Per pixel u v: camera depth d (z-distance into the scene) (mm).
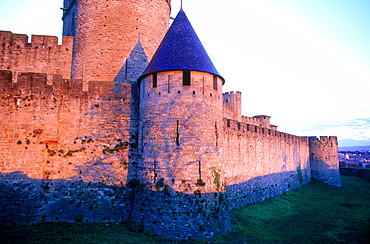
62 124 17266
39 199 16078
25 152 16109
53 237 13094
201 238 14078
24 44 19906
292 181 37062
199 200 14812
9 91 16344
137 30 23734
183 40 17016
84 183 17047
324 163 46969
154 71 16281
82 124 17609
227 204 16594
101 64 22984
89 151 17406
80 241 12633
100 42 23156
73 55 24500
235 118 37656
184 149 15312
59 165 16812
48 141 16688
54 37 20359
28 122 16406
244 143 25047
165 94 16000
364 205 28391
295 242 15594
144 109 16891
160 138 15773
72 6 26844
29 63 19781
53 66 20109
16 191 15656
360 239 16500
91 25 23516
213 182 15633
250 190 25000
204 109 16000
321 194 36844
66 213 16391
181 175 15070
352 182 52219
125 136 18031
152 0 25000
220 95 17500
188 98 15758
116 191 17219
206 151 15672
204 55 17109
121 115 18219
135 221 15508
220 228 15039
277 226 18844
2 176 15539
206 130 15898
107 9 23438
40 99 16812
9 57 19562
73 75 24188
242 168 24109
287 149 36938
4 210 15305
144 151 16469
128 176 17516
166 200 14867
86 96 17906
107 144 17719
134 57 23359
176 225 14219
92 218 16562
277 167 32688
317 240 16172
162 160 15500
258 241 15000
